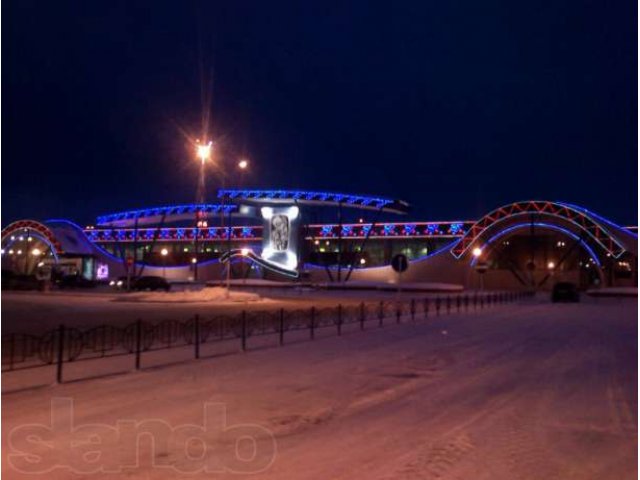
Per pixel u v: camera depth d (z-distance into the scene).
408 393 11.62
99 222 106.62
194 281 84.94
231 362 15.33
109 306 37.56
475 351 18.11
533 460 7.50
